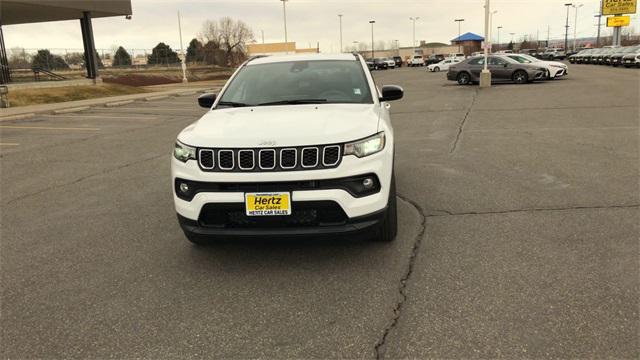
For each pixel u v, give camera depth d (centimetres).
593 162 703
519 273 361
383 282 356
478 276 359
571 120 1116
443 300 327
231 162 355
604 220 464
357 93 469
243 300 338
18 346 292
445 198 556
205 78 4956
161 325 310
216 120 411
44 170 792
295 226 357
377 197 363
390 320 306
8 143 1073
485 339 281
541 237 429
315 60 535
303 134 355
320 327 301
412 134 1030
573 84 2164
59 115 1644
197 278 375
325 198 345
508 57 2428
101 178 726
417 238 437
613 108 1281
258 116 408
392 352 273
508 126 1077
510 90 2014
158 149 961
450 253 402
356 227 355
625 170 649
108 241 461
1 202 613
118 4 2869
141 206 573
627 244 405
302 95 469
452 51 11344
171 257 417
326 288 351
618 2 5841
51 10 2630
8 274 395
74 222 523
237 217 361
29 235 487
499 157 765
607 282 342
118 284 369
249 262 400
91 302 343
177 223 507
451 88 2319
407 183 627
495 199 545
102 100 2169
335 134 356
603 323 292
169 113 1680
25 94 2164
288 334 295
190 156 368
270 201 348
